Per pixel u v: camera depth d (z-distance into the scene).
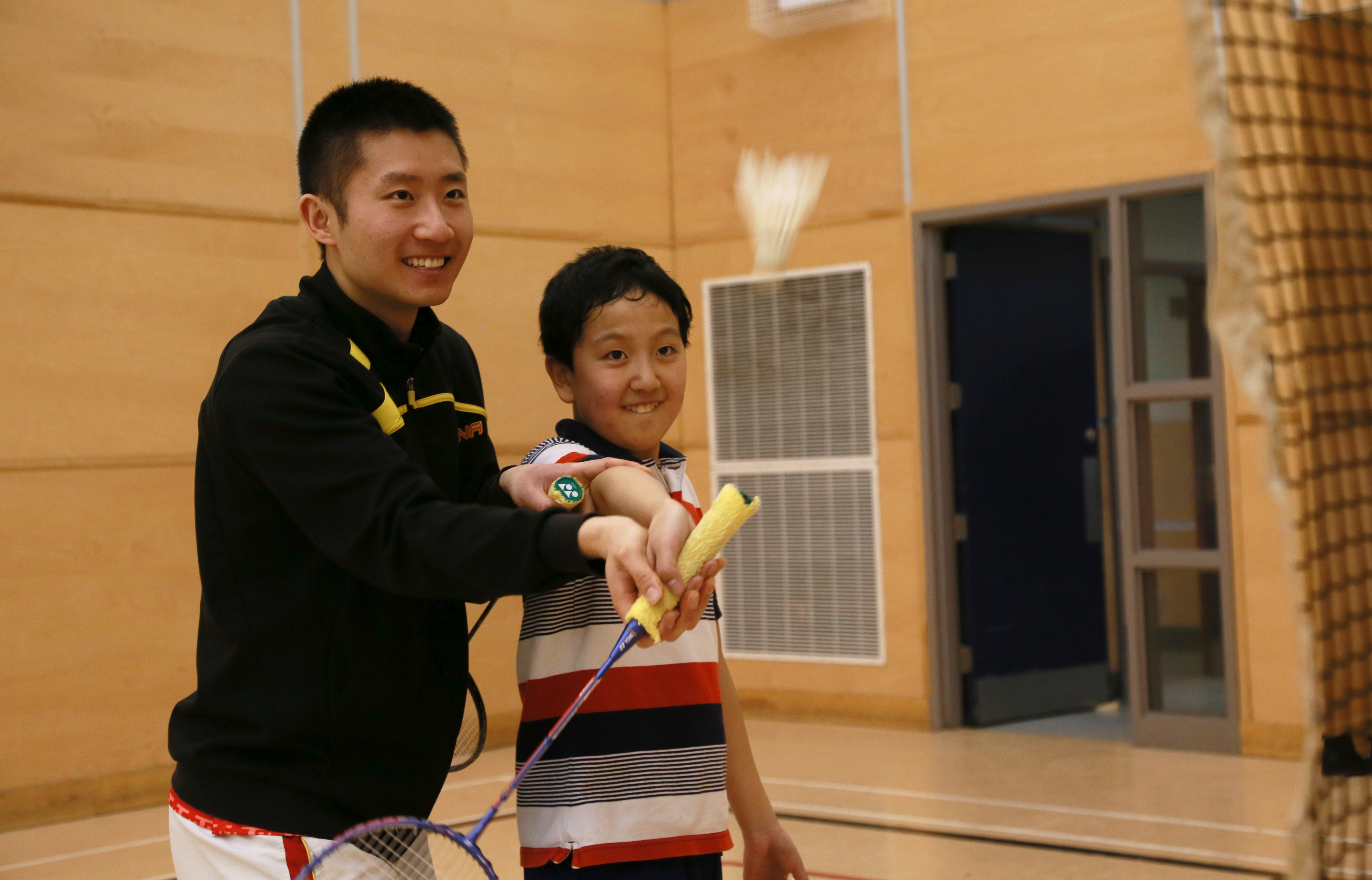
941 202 6.16
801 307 6.56
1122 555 5.84
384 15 5.93
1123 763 5.37
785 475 6.64
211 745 1.54
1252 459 5.37
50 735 4.98
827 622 6.50
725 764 1.76
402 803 1.59
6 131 4.95
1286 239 1.38
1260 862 3.92
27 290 4.99
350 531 1.40
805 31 6.53
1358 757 1.45
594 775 1.66
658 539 1.32
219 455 1.52
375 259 1.58
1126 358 5.71
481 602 1.42
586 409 1.84
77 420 5.09
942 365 6.28
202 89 5.42
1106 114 5.70
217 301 5.45
